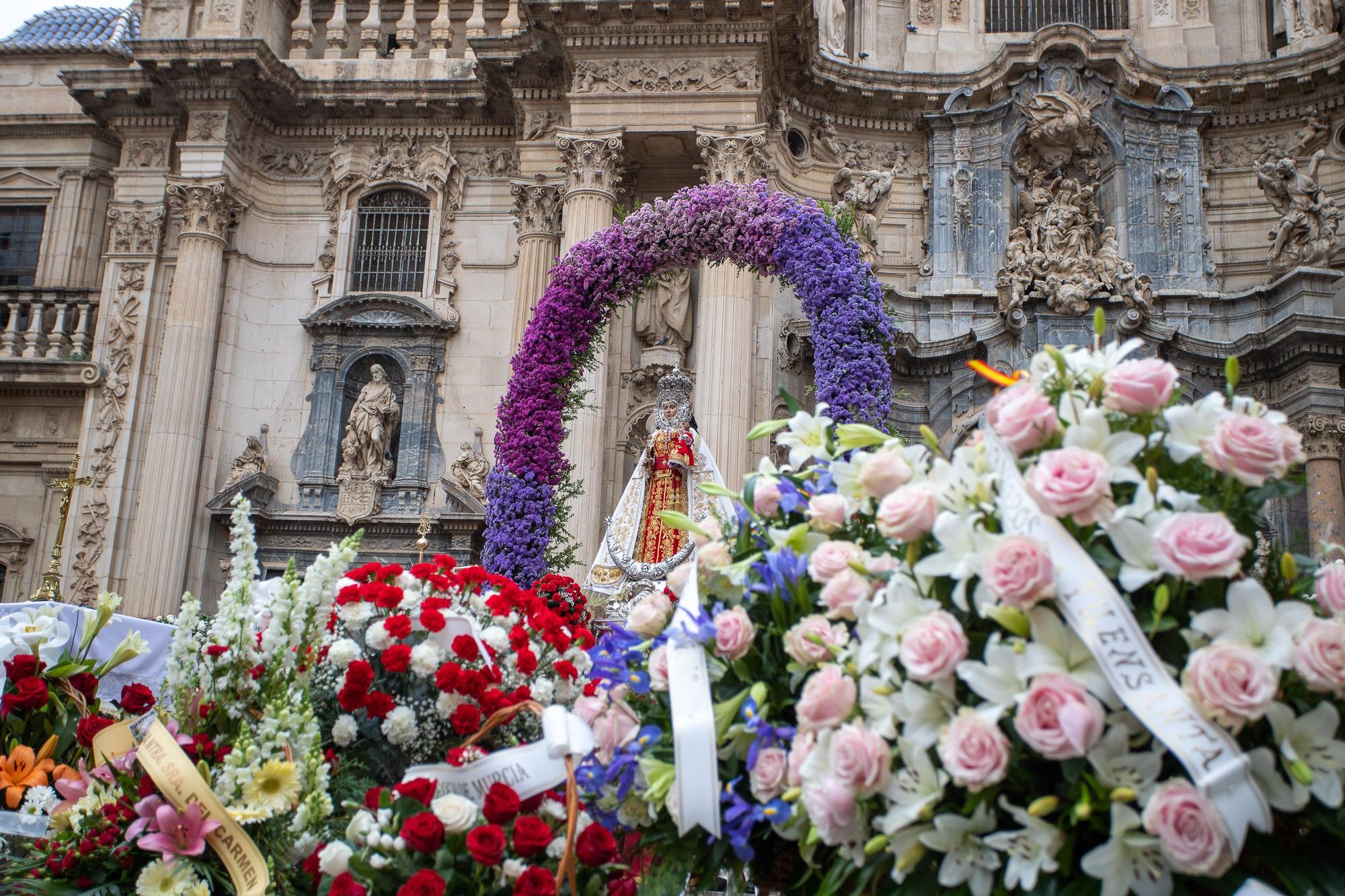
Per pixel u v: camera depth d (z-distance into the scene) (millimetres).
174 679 5078
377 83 21516
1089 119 20375
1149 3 21719
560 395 9430
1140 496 3137
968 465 3473
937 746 3180
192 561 20016
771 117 19922
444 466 20531
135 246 21734
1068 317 19047
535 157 20500
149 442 20141
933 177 20938
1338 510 17641
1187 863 2770
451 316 21062
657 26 19031
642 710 4367
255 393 21203
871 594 3553
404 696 5332
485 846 4020
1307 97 20484
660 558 9523
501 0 22828
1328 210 19359
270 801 4438
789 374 19094
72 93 21938
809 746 3457
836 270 8875
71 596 20203
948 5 22141
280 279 21734
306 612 5000
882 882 3480
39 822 5383
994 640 3145
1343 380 18672
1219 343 18797
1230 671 2811
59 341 22203
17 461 21922
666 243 9305
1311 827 3207
